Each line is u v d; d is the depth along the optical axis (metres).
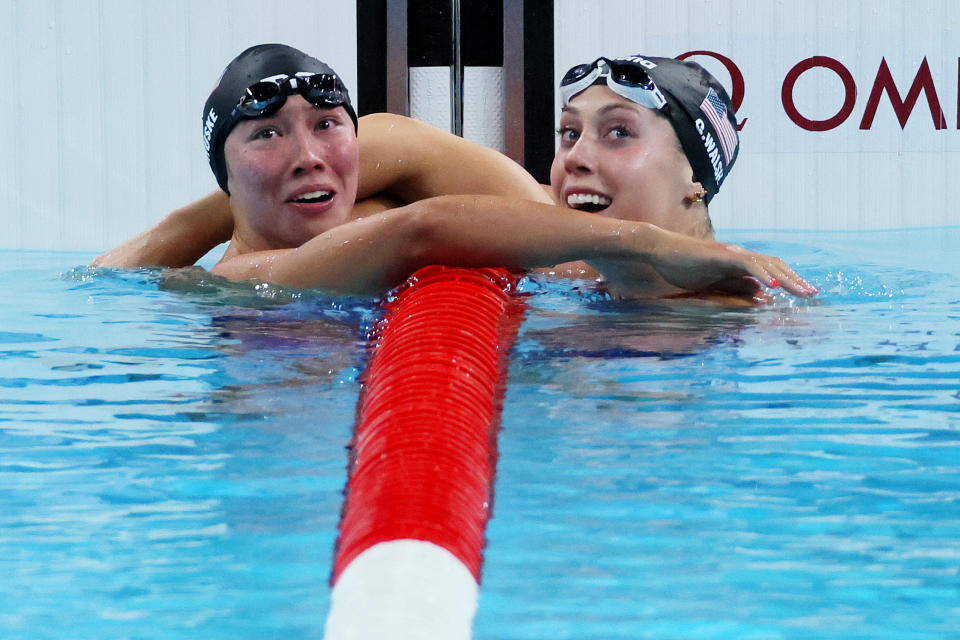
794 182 13.23
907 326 5.46
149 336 5.35
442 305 5.09
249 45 13.08
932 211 13.23
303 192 6.69
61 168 13.14
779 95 13.15
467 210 5.68
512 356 4.79
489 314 5.22
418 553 2.47
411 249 5.75
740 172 13.26
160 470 3.38
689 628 2.30
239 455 3.52
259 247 7.05
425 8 12.77
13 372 4.64
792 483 3.21
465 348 4.48
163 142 13.19
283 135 6.70
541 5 12.78
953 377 4.42
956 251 9.98
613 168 6.41
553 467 3.35
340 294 6.07
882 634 2.26
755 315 5.73
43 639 2.28
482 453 3.42
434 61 12.81
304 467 3.39
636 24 12.98
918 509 2.99
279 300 6.12
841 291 6.71
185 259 7.67
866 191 13.21
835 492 3.13
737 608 2.39
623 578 2.56
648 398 4.14
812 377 4.45
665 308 5.86
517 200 5.80
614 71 6.41
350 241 5.89
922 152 13.16
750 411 3.95
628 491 3.14
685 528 2.87
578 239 5.58
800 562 2.65
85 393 4.30
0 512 3.03
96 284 6.93
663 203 6.52
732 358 4.77
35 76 13.06
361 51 12.89
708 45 13.05
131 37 13.09
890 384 4.32
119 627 2.33
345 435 3.73
